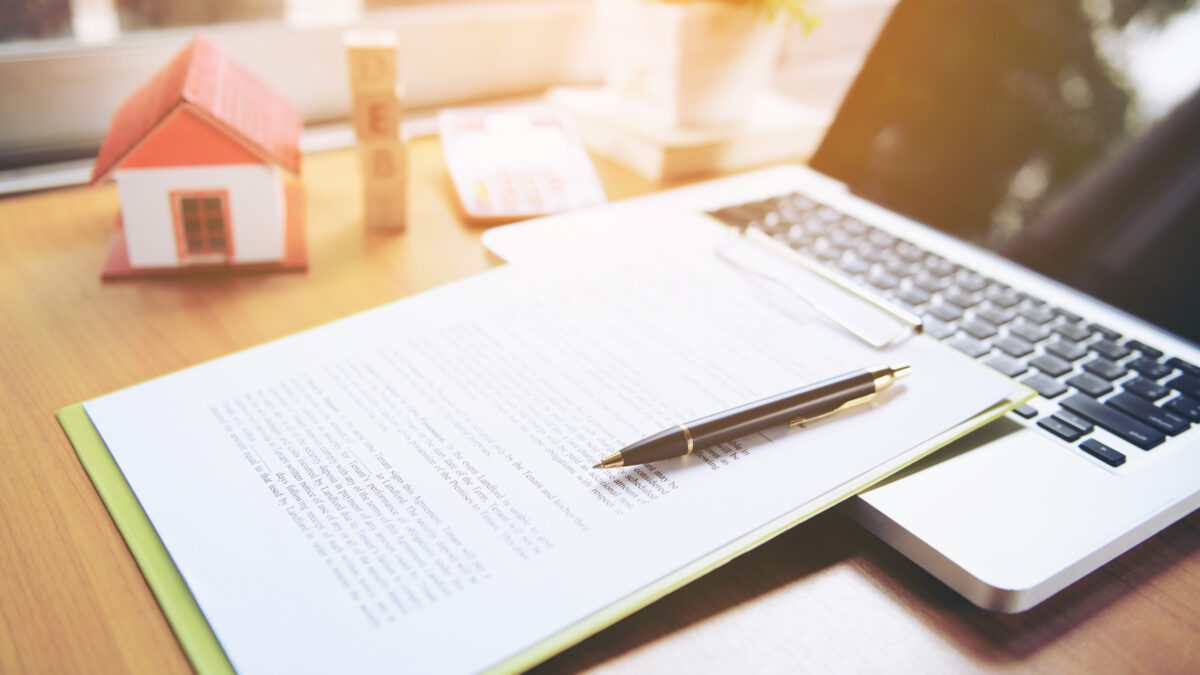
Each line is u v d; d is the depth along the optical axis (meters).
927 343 0.47
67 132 0.66
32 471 0.37
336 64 0.76
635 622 0.33
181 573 0.32
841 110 0.72
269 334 0.49
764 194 0.67
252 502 0.35
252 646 0.29
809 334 0.48
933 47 0.67
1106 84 0.58
